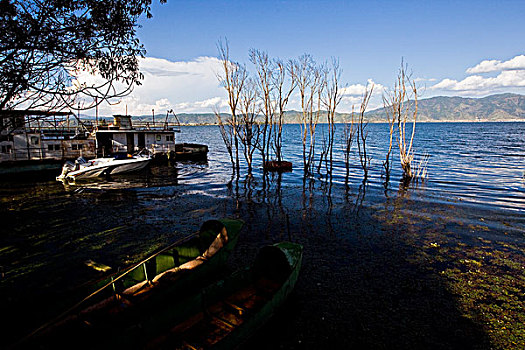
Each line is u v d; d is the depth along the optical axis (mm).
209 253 10500
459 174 31578
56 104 5824
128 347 6152
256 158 47500
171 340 6672
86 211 18516
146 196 22531
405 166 28500
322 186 26031
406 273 11070
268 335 7742
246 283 8797
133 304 7973
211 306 7816
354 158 45438
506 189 24750
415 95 27641
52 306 7871
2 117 5492
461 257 12422
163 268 9617
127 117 40938
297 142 76938
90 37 6129
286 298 8555
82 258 12031
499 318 8555
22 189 25047
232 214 18062
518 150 55719
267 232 15125
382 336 7770
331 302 9203
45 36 5559
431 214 18203
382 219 17266
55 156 32969
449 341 7645
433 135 109000
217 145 75625
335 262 11891
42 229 15305
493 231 15383
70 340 6594
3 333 7578
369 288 10016
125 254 12422
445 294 9719
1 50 5324
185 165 39344
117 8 6266
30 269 11148
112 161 31250
